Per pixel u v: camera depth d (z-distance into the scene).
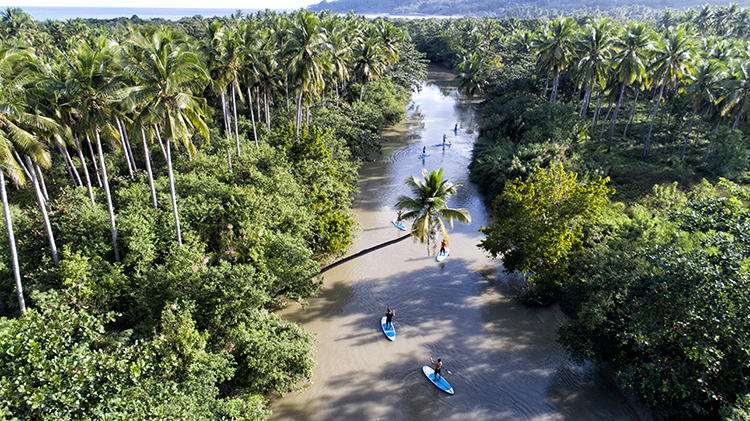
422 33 150.50
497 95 81.69
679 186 41.50
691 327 19.12
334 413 21.53
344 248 33.25
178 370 19.09
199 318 21.92
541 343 26.50
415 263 34.81
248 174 37.34
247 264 26.48
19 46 23.06
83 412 15.79
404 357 25.30
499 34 118.06
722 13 92.06
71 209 27.17
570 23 54.97
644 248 23.88
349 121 55.66
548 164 42.06
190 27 95.25
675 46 45.97
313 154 40.22
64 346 17.28
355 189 42.19
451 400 22.47
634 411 21.75
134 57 24.09
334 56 49.94
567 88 69.12
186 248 24.67
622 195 40.31
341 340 26.45
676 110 57.66
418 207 30.55
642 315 20.25
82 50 23.78
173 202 25.62
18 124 21.56
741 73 42.53
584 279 25.95
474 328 27.80
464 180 51.22
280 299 29.22
